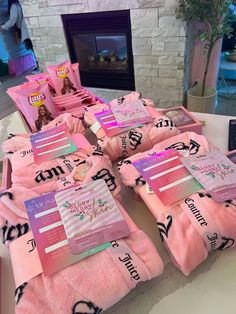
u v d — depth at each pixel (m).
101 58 2.45
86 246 0.49
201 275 0.53
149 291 0.52
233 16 1.96
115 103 0.95
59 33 2.28
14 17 2.99
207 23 1.80
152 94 2.21
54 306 0.42
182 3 1.66
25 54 3.58
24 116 1.00
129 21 1.97
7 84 3.28
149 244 0.50
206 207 0.53
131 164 0.68
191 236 0.50
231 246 0.53
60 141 0.80
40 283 0.45
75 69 1.14
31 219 0.54
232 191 0.56
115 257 0.47
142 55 2.04
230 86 2.43
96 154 0.71
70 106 1.05
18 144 0.83
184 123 0.90
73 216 0.54
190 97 1.98
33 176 0.69
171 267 0.54
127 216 0.56
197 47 2.03
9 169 0.80
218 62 2.04
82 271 0.46
